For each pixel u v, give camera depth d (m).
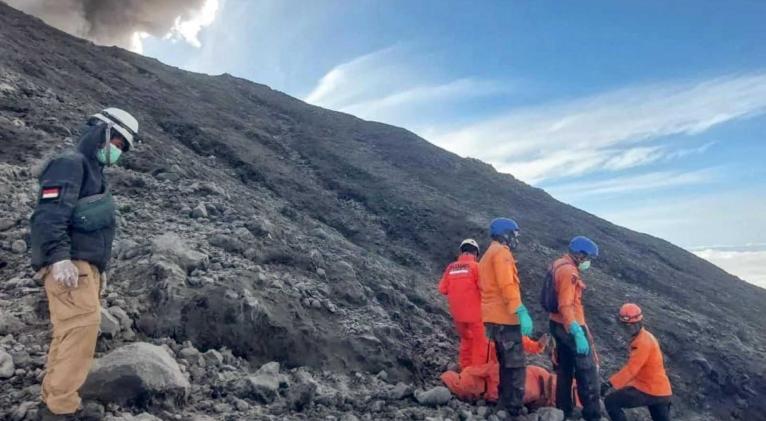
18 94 12.77
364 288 9.54
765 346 15.73
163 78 25.66
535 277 14.98
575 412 6.62
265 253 8.89
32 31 22.14
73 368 3.99
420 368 7.86
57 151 10.11
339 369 7.05
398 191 19.69
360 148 26.22
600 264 19.77
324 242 11.73
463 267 7.67
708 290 21.14
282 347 6.92
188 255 7.53
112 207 4.31
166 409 4.84
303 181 18.33
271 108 30.02
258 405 5.51
